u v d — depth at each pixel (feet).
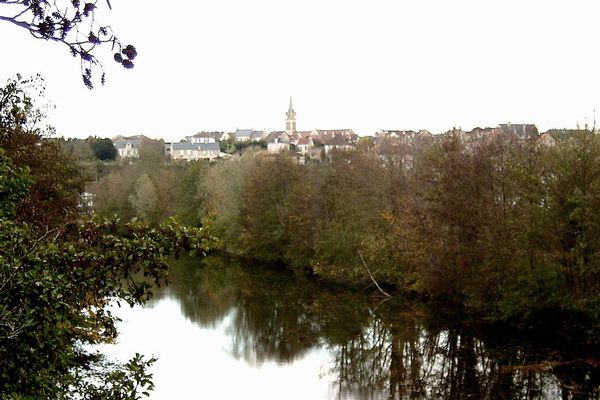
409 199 120.78
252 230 179.73
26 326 18.69
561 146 90.17
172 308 114.83
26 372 21.22
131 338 86.58
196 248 23.09
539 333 91.04
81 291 22.02
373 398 66.28
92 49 14.17
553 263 87.61
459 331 94.07
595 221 80.43
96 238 22.65
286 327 101.04
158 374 72.49
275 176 174.81
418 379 72.74
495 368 74.84
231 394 66.85
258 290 134.92
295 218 163.12
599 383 67.97
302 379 73.97
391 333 94.79
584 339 84.99
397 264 126.62
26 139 59.82
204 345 87.76
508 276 93.35
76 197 78.89
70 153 91.50
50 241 23.50
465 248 103.65
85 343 71.46
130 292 23.11
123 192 248.73
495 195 102.47
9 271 19.03
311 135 510.58
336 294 128.88
